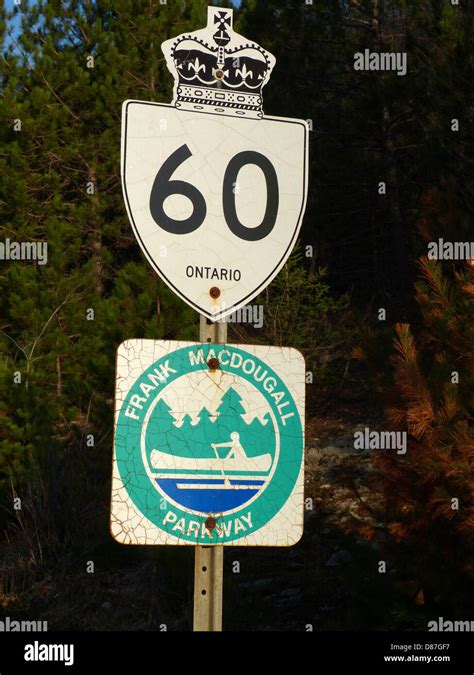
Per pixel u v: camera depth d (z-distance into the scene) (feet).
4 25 52.90
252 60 11.39
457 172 33.91
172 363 10.53
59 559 31.60
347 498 31.94
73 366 44.42
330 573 26.68
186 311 38.37
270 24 54.75
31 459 34.37
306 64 54.80
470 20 34.86
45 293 45.50
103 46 51.44
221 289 10.97
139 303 38.09
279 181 11.38
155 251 10.78
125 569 31.48
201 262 10.94
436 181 42.93
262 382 10.81
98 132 52.75
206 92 11.19
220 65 11.27
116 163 51.52
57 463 34.27
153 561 27.94
